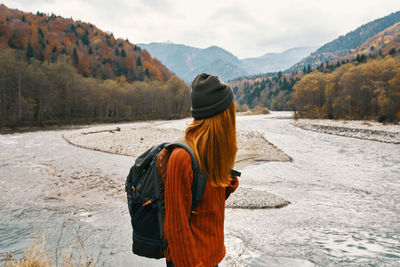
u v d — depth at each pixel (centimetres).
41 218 548
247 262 377
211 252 81
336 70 7831
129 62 15375
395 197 773
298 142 2384
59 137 2584
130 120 7231
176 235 71
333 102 6925
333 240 470
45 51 12100
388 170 1191
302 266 369
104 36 18588
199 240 79
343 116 6475
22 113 5138
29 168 1127
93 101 7362
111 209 619
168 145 78
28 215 571
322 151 1828
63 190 796
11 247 388
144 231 78
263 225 541
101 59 14900
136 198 80
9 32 12238
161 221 77
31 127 4512
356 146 2130
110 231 462
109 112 8512
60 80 6662
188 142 79
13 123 4569
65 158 1404
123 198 721
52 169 1112
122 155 1585
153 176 78
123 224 506
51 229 473
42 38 13075
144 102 8750
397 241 466
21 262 225
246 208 654
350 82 6450
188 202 75
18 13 16550
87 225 500
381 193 820
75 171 1080
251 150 1797
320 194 805
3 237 434
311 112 7550
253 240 463
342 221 573
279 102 17062
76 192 777
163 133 2875
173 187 71
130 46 19488
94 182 900
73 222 519
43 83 5888
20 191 780
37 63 6475
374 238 480
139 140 2264
